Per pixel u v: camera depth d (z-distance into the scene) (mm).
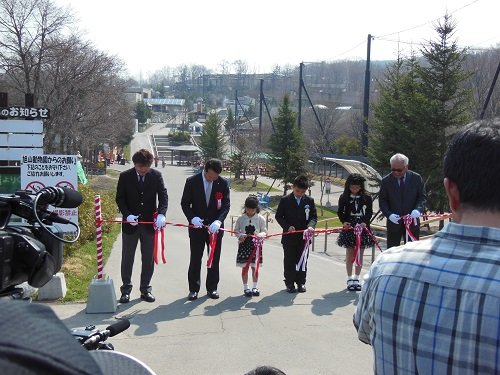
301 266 8406
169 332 6578
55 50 31719
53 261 1993
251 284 9094
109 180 51906
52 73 32281
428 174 25438
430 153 25406
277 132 43000
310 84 112125
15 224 2174
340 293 8453
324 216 32281
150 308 7555
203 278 9664
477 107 30844
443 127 25234
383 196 8398
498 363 1484
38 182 9539
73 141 38531
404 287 1695
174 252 13625
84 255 11273
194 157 80812
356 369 5535
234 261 11789
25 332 853
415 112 25406
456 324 1559
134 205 7801
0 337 827
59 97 32594
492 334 1498
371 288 1826
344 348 6098
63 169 9586
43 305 965
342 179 52969
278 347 6121
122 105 45562
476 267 1602
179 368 5539
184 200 8062
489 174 1684
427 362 1593
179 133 107312
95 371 877
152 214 7895
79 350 888
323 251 15531
